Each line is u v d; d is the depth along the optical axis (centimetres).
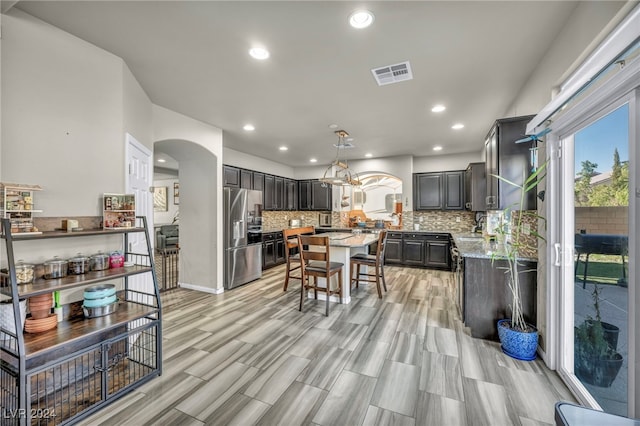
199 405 175
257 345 254
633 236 131
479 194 479
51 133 184
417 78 257
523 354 225
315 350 245
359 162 653
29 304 166
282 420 163
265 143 503
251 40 201
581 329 187
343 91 284
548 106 174
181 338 268
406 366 219
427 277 514
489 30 188
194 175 436
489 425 159
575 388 181
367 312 338
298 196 757
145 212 282
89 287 198
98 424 159
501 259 259
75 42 197
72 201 195
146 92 286
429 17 175
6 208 151
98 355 201
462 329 288
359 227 680
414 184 627
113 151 221
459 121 378
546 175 211
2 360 149
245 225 474
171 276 512
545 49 210
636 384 130
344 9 168
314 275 338
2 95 162
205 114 352
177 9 169
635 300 131
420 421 162
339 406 175
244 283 470
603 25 139
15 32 168
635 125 129
